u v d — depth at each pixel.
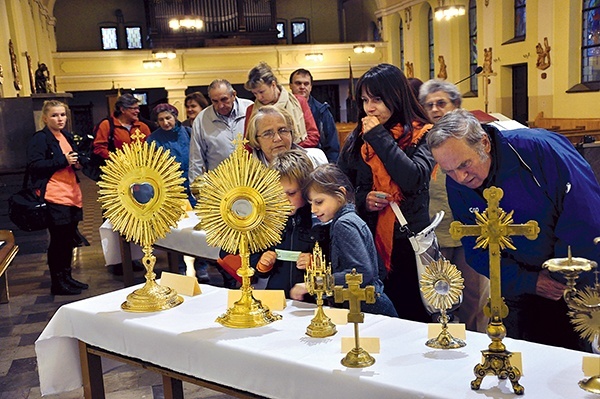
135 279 5.67
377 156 2.77
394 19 20.56
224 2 21.58
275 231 2.31
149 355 2.32
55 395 3.38
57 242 5.30
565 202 2.09
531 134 2.17
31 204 5.11
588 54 13.05
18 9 11.56
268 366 1.97
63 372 2.63
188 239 3.96
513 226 1.68
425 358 1.88
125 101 5.70
